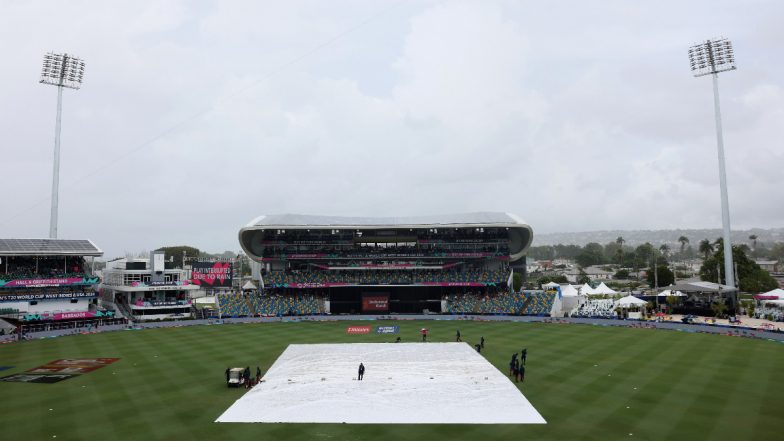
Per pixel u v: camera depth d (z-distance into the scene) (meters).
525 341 70.88
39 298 96.88
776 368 50.38
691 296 114.12
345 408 40.00
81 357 62.19
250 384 47.16
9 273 103.75
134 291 107.88
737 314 94.44
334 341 73.44
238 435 33.62
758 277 143.50
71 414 38.47
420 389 45.56
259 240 125.25
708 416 35.72
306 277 120.19
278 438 33.00
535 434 32.97
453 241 124.94
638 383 45.28
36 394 44.53
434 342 71.38
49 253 105.69
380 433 33.94
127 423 36.22
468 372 51.91
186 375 51.91
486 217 126.00
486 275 119.75
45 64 109.81
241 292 128.75
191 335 81.25
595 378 47.59
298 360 59.31
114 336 80.94
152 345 71.31
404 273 120.88
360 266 120.25
